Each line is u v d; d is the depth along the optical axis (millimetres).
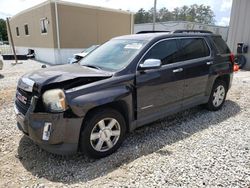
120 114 3314
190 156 3225
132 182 2674
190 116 4863
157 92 3758
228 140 3732
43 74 3197
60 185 2654
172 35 4094
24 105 3129
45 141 2848
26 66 14773
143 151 3396
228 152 3332
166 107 4004
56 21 15930
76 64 4062
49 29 16531
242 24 12414
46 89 2889
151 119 3807
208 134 3973
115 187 2594
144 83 3529
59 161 3156
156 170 2896
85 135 2992
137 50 3646
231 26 12898
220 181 2676
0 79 9578
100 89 3072
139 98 3525
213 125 4383
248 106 5602
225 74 5125
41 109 2879
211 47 4793
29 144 3604
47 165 3064
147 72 3574
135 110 3521
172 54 4016
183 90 4223
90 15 17828
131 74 3402
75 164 3090
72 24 16875
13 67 14203
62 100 2787
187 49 4297
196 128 4242
